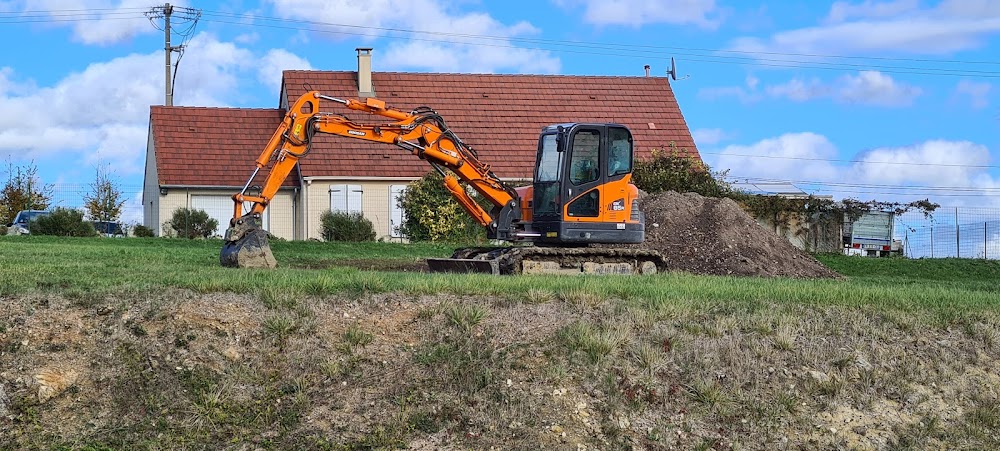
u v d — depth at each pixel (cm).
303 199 3662
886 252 3641
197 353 1086
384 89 4044
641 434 1038
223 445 984
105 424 997
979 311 1382
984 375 1212
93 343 1088
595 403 1067
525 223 2005
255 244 1750
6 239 2786
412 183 3497
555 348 1138
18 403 1003
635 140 4019
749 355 1166
